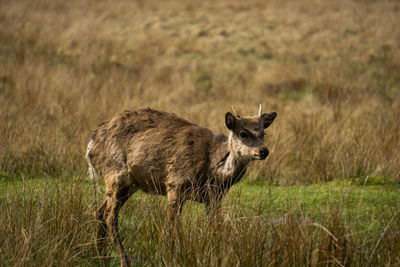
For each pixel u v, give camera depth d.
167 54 59.34
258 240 15.95
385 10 80.81
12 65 48.75
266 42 63.16
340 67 53.97
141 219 18.77
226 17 76.25
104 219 18.22
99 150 18.86
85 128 30.86
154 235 18.06
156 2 85.50
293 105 42.69
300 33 67.06
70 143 28.19
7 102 36.47
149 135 18.33
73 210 17.75
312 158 29.08
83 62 53.22
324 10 81.31
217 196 17.92
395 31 66.88
